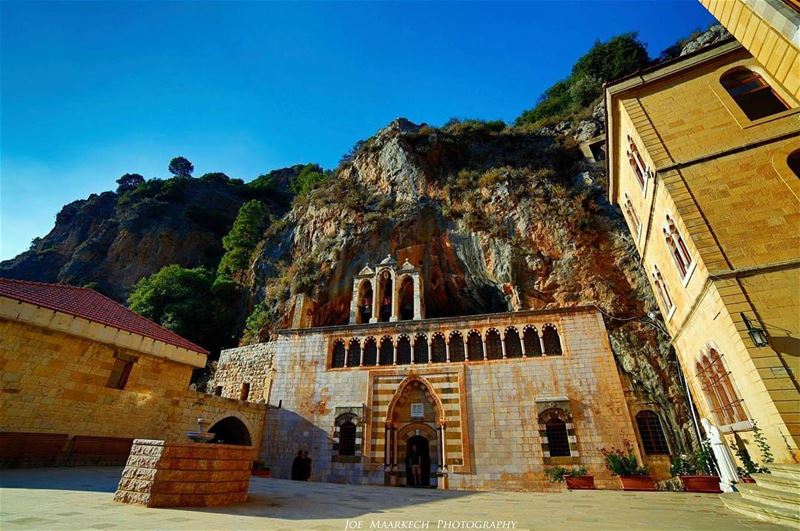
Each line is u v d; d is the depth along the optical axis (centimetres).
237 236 5359
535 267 2900
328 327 2819
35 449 1384
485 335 2470
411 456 2316
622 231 2900
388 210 3803
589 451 1983
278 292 3656
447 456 2156
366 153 4622
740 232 1151
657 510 920
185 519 595
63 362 1532
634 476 1653
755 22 960
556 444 2069
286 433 2498
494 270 3055
